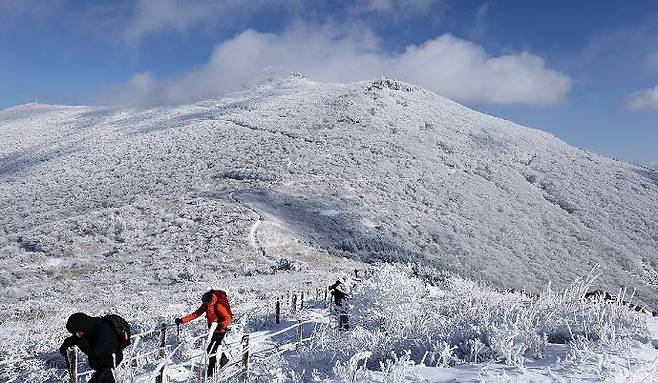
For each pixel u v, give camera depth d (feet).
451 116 436.76
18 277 125.18
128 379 17.99
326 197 215.31
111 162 308.19
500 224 241.14
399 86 496.64
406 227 202.18
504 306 26.55
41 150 423.23
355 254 160.76
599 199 307.99
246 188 216.54
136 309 72.90
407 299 33.86
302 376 21.38
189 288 101.24
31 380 27.17
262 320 50.96
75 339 16.88
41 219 203.51
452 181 282.77
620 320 22.53
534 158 372.58
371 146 316.60
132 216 170.40
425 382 15.89
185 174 254.88
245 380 22.62
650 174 387.34
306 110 422.41
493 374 16.05
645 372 15.87
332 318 47.11
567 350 18.60
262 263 136.15
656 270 232.73
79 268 131.34
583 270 213.87
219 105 555.28
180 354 29.35
